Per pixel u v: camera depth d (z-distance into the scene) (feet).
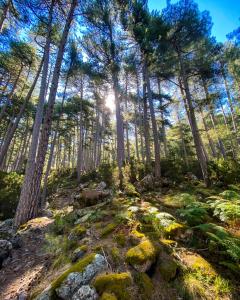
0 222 23.53
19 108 68.85
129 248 11.81
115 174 47.32
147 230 13.85
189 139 84.89
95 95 73.31
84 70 51.34
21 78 66.03
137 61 49.11
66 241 14.83
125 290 8.50
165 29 36.22
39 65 57.00
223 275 9.59
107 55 44.78
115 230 14.37
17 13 36.55
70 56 54.90
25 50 50.93
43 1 32.55
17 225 21.06
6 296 10.37
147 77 41.50
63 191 54.95
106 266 10.03
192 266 9.98
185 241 12.34
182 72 39.40
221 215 14.83
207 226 12.44
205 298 8.31
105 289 8.49
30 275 11.91
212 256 11.10
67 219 19.66
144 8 40.32
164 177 38.93
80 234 14.80
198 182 35.29
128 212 16.88
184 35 39.01
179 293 8.68
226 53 51.88
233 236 12.61
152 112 40.06
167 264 10.01
